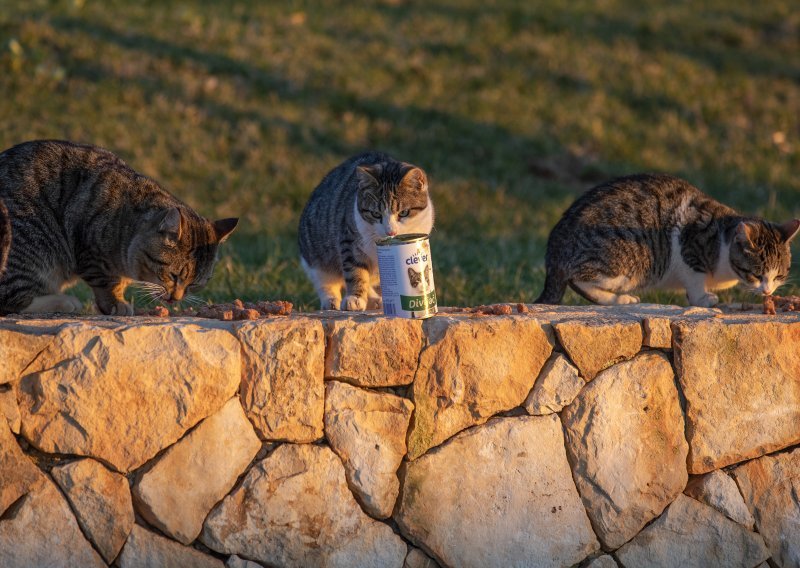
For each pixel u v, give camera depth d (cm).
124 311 975
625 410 888
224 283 1383
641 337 892
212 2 2922
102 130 2084
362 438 826
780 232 1157
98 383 755
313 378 812
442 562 853
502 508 861
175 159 2086
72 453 755
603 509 888
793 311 1006
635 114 2655
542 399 869
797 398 931
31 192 909
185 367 774
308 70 2566
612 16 3294
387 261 847
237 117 2273
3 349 734
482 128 2452
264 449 807
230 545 796
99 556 763
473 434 853
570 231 1151
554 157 2400
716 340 903
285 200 2006
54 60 2300
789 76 2994
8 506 739
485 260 1636
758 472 927
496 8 3225
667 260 1162
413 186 1065
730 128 2623
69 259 948
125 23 2581
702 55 3070
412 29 2969
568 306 1026
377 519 838
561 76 2775
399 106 2481
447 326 842
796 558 933
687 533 910
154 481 772
